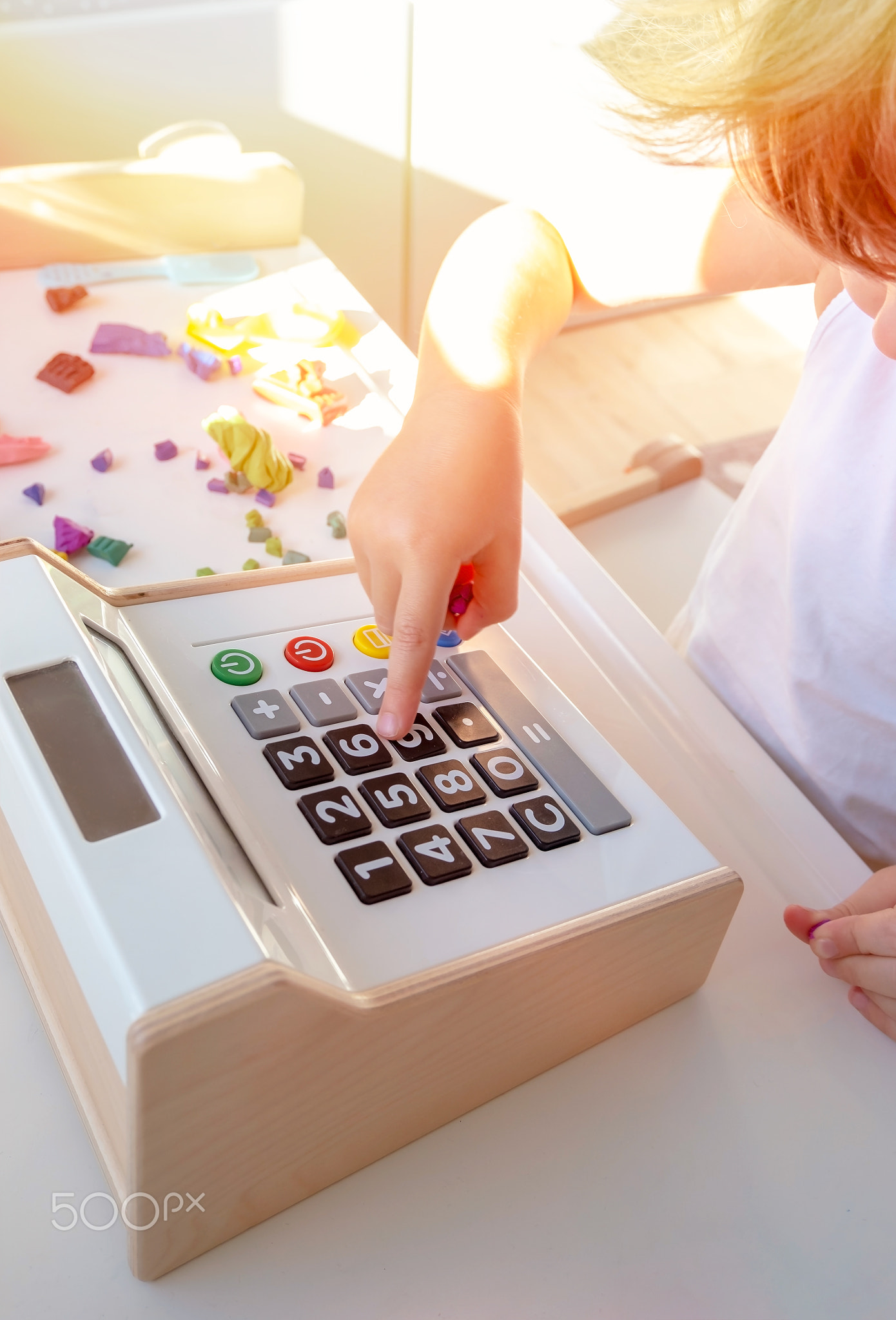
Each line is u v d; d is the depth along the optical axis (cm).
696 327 187
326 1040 30
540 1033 37
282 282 80
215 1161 30
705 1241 35
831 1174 37
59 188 75
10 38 83
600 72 50
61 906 29
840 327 65
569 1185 36
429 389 54
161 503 60
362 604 48
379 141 101
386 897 35
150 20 86
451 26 98
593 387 169
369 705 42
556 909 36
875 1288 35
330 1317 32
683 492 109
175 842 30
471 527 46
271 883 34
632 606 59
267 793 38
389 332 77
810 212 32
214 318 73
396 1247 34
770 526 70
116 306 75
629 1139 37
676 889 38
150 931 28
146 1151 28
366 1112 33
